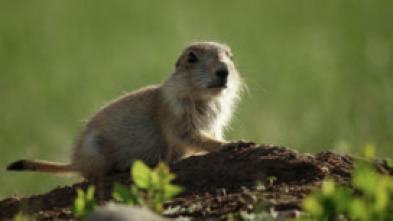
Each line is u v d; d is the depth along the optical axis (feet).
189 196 30.35
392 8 128.47
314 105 77.97
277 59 99.40
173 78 41.65
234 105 44.75
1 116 79.92
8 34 119.55
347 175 31.83
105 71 98.53
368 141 57.11
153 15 128.67
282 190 29.58
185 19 122.52
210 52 41.45
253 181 31.27
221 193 30.12
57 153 67.77
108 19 127.54
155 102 41.73
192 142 41.27
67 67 101.30
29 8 135.13
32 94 89.61
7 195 51.93
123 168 41.73
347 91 83.76
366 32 115.34
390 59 96.84
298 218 25.13
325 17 125.49
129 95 42.86
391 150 52.80
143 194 28.91
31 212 30.40
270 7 132.26
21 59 106.93
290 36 113.19
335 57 100.17
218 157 33.96
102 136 41.24
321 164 32.55
